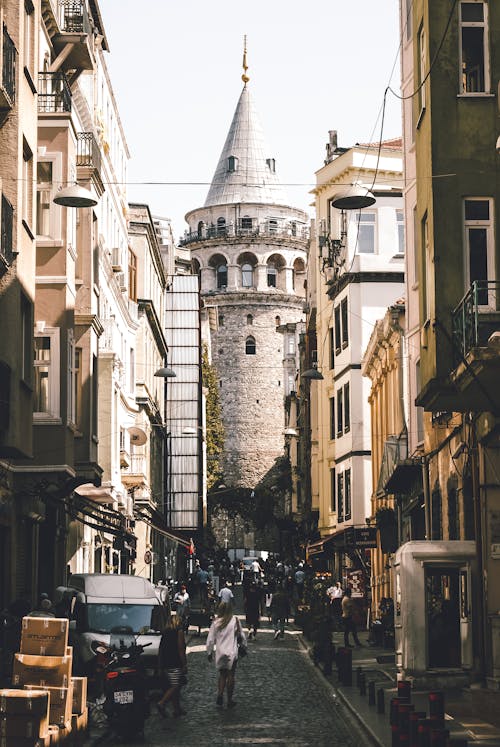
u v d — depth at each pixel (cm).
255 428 13638
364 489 5753
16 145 2436
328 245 6103
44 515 3316
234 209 13800
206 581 5497
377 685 2498
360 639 3991
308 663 3200
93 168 3691
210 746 1730
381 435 4903
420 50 2669
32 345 2595
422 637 2380
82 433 3597
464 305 2223
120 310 5581
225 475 13562
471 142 2477
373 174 6219
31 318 2600
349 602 3662
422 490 3469
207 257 13850
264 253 13762
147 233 6750
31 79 2616
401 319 4162
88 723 1778
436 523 3178
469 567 2395
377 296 5819
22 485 2992
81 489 4228
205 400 10994
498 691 1992
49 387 3042
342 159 6259
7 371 2302
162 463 7938
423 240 2656
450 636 2420
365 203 2516
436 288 2420
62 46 3409
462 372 2102
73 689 1620
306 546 6938
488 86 2495
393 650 3475
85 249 3675
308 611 4203
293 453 9888
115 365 4878
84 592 2567
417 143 2684
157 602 2564
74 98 3931
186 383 8356
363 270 5816
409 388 3622
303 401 8019
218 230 13862
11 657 2339
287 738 1811
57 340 3056
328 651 2867
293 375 12812
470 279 2436
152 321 6975
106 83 5081
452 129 2478
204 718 2064
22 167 2516
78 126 3969
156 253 7300
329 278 6100
